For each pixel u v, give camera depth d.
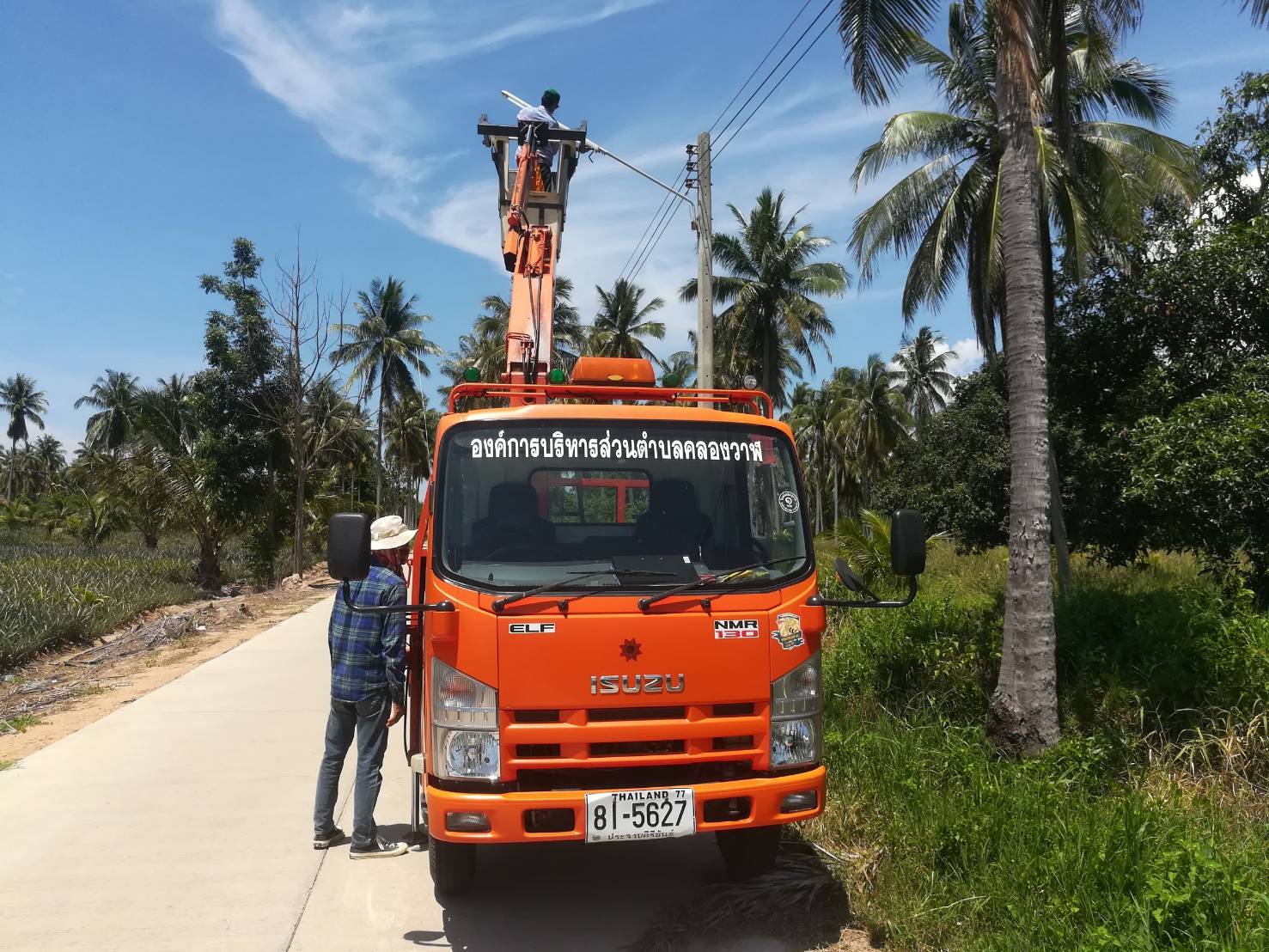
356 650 5.46
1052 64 10.24
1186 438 7.91
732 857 5.05
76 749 7.81
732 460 4.82
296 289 28.83
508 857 5.53
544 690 4.11
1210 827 4.82
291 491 30.20
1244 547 8.46
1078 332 10.82
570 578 4.34
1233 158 10.04
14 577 20.33
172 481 26.12
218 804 6.38
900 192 17.97
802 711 4.43
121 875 5.16
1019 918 4.12
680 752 4.23
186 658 13.29
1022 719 6.17
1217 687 6.17
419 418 59.03
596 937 4.49
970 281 18.77
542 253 8.52
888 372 53.25
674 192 14.82
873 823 5.49
